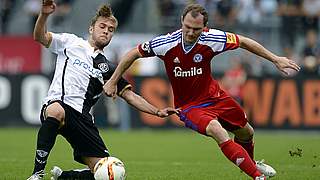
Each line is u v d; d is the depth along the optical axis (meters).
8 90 80.81
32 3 102.31
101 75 31.22
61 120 30.23
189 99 30.78
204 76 30.45
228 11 98.94
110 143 63.34
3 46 96.06
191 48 29.80
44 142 29.92
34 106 80.75
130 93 31.05
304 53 92.62
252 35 97.94
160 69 92.44
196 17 28.52
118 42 95.19
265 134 78.00
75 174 31.97
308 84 79.44
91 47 31.47
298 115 79.50
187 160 47.28
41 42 31.05
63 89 30.64
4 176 35.00
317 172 37.72
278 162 44.53
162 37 30.06
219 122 30.98
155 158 48.91
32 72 80.56
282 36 97.88
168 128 81.44
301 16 98.62
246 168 28.22
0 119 80.88
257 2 99.12
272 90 79.88
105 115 81.69
